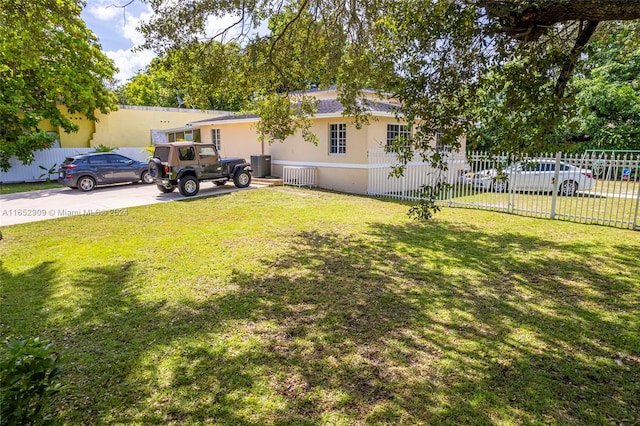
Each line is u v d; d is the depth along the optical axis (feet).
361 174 44.45
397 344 11.98
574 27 14.44
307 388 9.88
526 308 14.48
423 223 28.94
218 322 13.43
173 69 23.03
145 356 11.34
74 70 58.65
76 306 14.75
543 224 28.76
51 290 16.31
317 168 49.37
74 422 8.67
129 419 8.80
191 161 41.29
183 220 29.86
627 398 9.43
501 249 22.16
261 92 28.78
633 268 18.85
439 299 15.28
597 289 16.28
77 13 24.47
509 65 12.70
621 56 24.20
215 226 27.86
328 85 26.73
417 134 14.57
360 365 10.87
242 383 10.07
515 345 11.90
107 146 69.92
